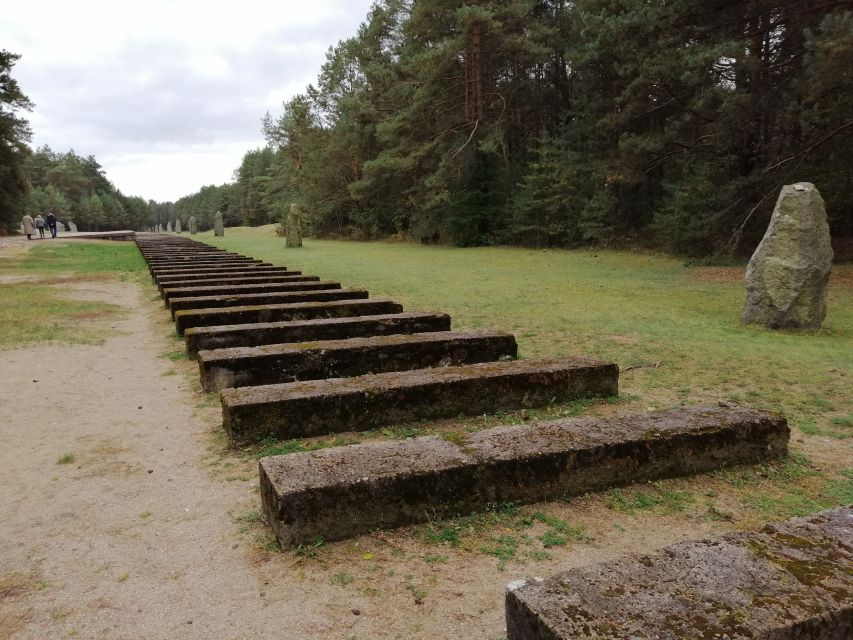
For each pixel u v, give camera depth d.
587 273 17.28
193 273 15.51
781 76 18.31
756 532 2.33
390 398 4.61
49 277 16.47
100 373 6.42
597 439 3.54
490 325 8.86
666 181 25.36
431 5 30.00
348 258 24.00
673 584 1.98
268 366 5.75
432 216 33.34
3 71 43.81
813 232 8.28
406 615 2.40
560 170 27.53
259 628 2.34
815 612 1.81
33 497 3.52
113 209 123.31
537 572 2.69
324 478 3.02
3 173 47.19
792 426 4.56
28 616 2.44
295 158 56.88
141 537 3.06
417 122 32.66
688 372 6.14
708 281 15.02
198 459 4.07
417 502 3.11
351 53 42.06
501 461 3.25
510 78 33.31
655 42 18.75
